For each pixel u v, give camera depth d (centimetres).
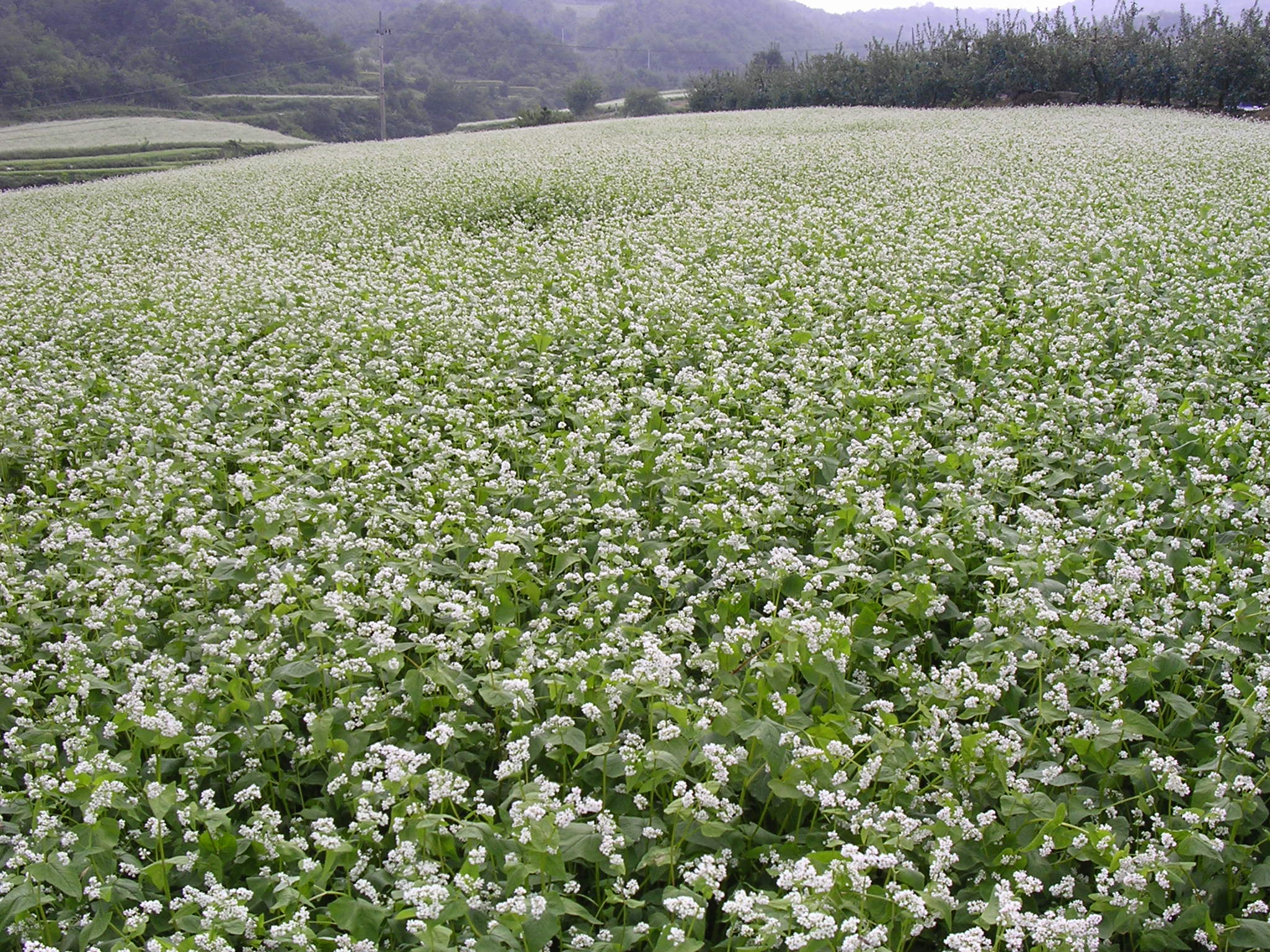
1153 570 550
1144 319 1005
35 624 588
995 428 762
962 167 1966
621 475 709
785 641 470
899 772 409
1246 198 1564
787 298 1180
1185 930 375
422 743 471
